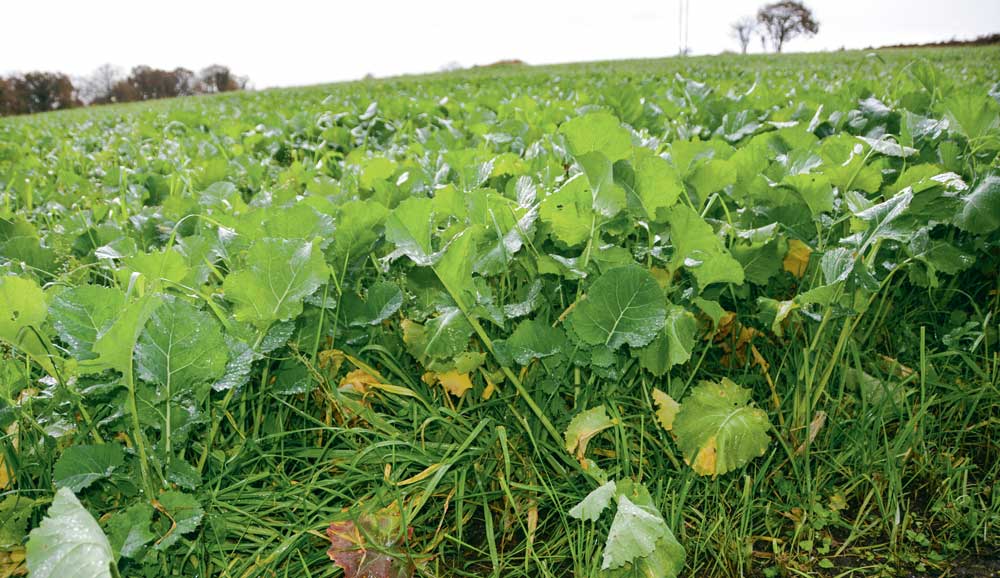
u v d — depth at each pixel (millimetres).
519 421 1839
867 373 2127
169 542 1309
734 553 1692
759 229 1940
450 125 4816
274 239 1559
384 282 1886
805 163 2154
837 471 1884
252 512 1692
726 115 3480
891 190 2061
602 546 1625
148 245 2500
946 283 2414
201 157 4379
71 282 2158
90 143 6551
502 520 1772
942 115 2877
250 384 1797
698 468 1666
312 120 5301
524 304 1757
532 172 2529
